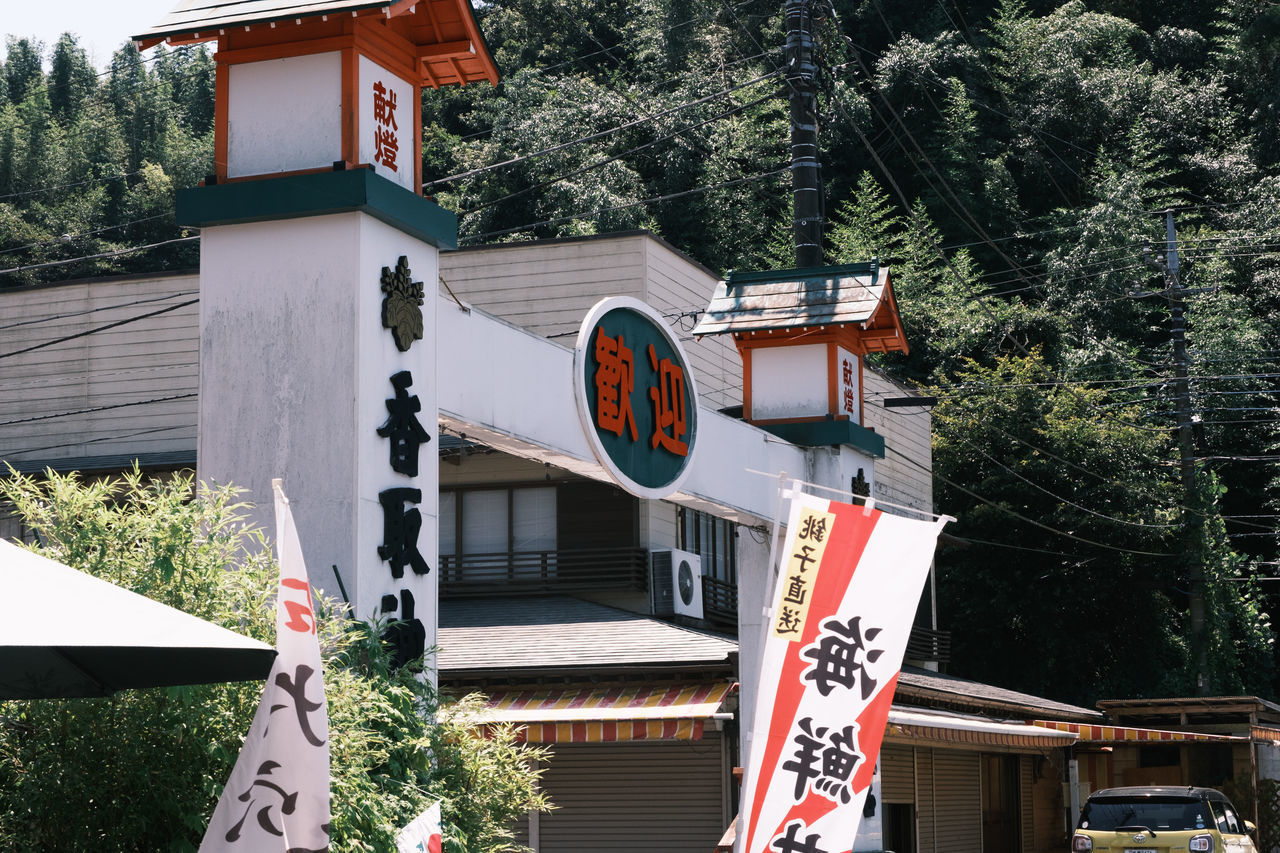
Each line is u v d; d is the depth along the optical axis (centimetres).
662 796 1620
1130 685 3234
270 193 725
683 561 1923
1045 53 4831
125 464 2031
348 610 677
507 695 1579
